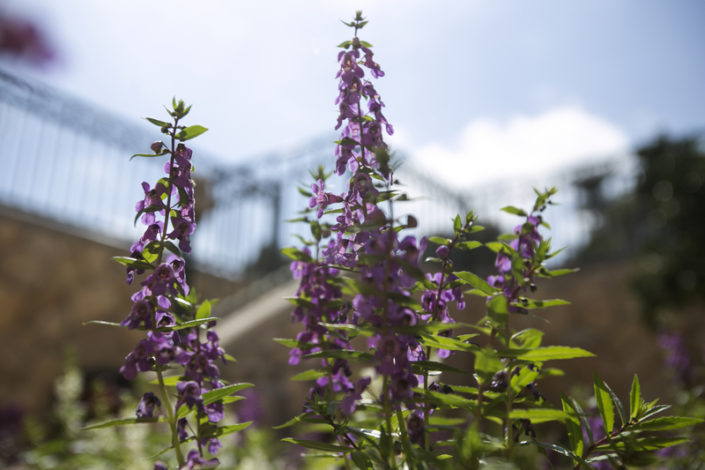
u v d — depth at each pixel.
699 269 6.84
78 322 7.91
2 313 7.24
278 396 6.26
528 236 1.45
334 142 1.45
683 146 7.50
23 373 7.25
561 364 8.49
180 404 1.37
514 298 1.38
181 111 1.46
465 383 4.88
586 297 8.84
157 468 1.49
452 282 1.45
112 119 8.73
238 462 3.60
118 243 8.62
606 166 9.71
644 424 1.42
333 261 1.54
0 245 7.38
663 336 5.15
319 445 1.35
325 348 1.57
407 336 1.25
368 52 1.59
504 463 1.15
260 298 8.93
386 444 1.24
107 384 7.28
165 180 1.43
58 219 8.07
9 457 4.98
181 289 1.41
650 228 8.81
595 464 1.82
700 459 2.33
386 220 1.20
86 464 4.00
